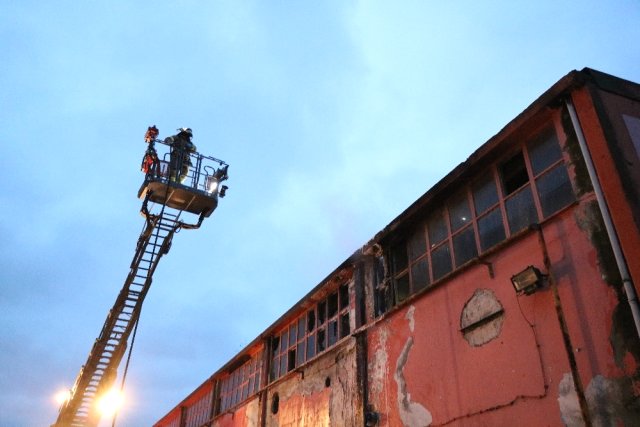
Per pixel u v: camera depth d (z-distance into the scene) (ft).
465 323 25.58
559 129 22.82
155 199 46.75
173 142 48.21
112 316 50.26
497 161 26.71
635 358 17.39
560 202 22.41
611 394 17.84
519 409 21.30
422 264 31.35
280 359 48.52
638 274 17.74
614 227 19.10
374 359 32.78
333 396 36.22
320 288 41.65
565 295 20.54
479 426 23.13
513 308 22.94
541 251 22.12
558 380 19.95
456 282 27.02
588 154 20.85
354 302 36.76
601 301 19.04
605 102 21.52
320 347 41.42
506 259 24.02
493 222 26.25
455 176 28.17
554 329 20.71
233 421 55.01
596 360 18.67
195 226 48.85
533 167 24.29
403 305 30.96
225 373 63.77
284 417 43.14
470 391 24.18
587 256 20.06
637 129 21.50
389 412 29.91
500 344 23.17
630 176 19.70
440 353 26.86
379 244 35.55
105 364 54.13
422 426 26.81
